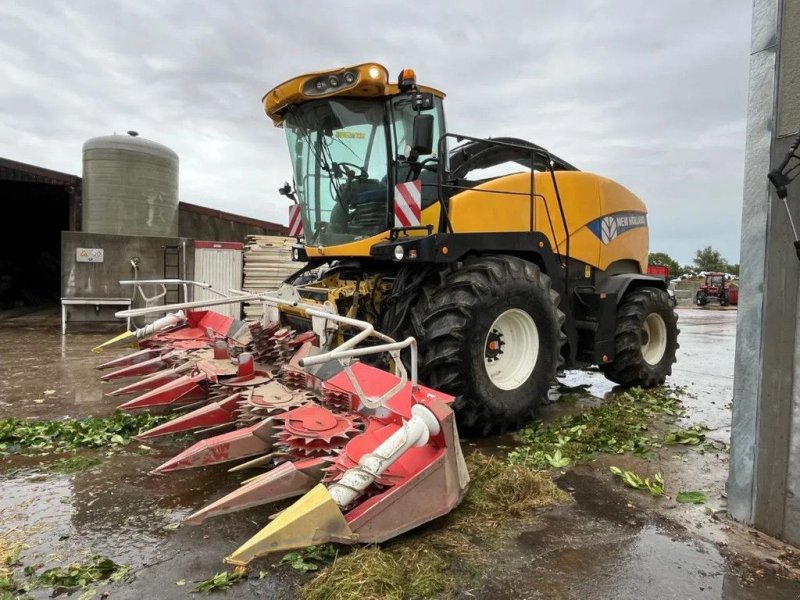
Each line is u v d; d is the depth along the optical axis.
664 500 3.15
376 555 2.30
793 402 2.59
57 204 18.28
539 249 4.81
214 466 3.53
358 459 2.52
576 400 5.73
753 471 2.79
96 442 3.88
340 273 5.24
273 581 2.25
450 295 4.07
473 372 3.97
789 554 2.55
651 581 2.31
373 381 3.04
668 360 6.46
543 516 2.90
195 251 10.95
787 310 2.60
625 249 6.39
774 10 2.62
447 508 2.63
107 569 2.31
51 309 14.83
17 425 4.20
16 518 2.79
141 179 12.77
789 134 2.57
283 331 4.31
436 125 4.99
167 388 4.11
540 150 5.05
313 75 4.66
